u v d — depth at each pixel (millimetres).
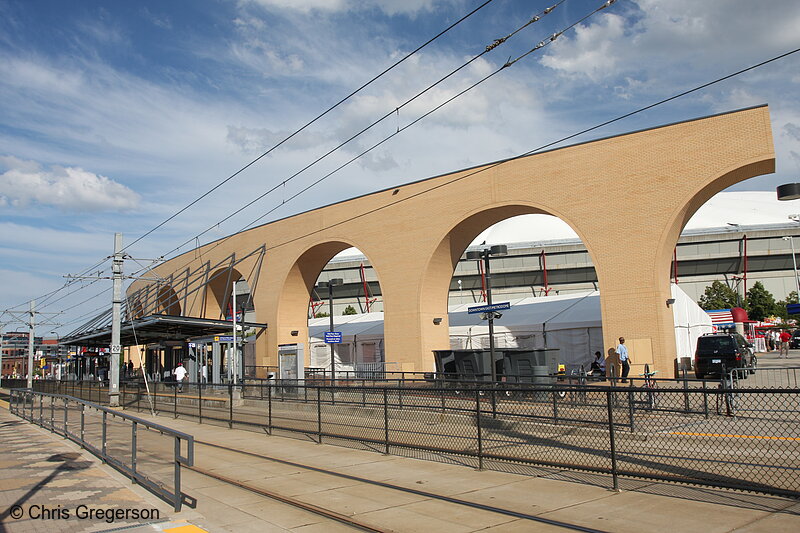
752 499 7789
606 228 23906
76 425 14250
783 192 15992
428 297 29953
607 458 10422
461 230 29234
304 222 36156
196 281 45344
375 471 10773
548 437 12438
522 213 27906
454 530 7070
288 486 9680
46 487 9352
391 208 31312
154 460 8805
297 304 38156
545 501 8203
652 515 7289
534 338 30828
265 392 22344
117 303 28531
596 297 33500
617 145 24000
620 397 13180
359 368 34406
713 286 69625
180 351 38750
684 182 22375
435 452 12102
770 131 20781
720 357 25734
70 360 62188
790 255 71938
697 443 9797
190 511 7918
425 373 24391
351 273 73062
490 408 14836
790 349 53719
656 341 22359
